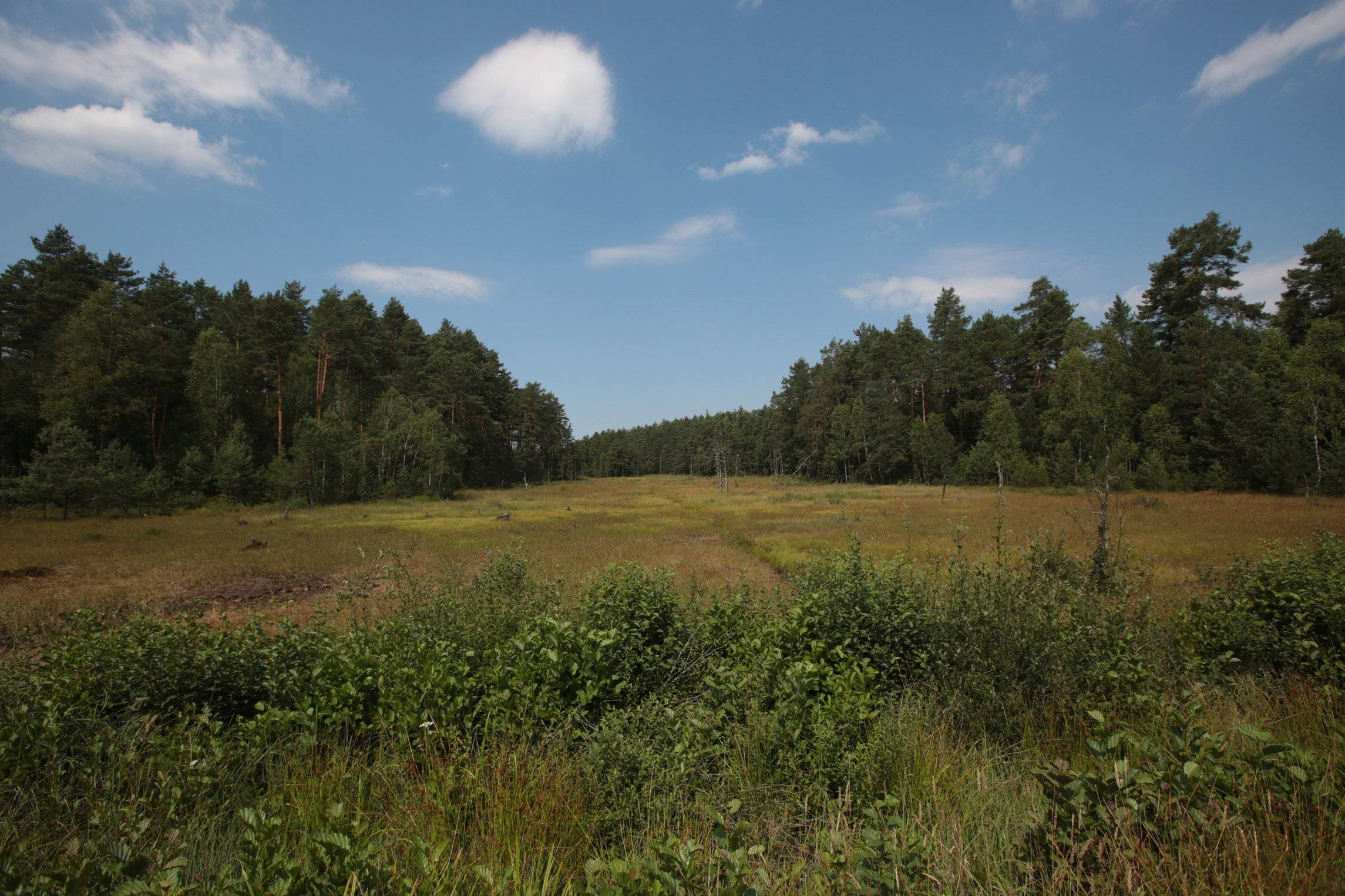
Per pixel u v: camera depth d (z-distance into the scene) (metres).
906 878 2.45
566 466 120.88
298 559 19.34
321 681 4.95
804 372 94.50
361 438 56.22
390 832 3.26
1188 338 48.94
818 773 3.75
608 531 28.16
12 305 44.72
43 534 27.22
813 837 3.34
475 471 78.81
